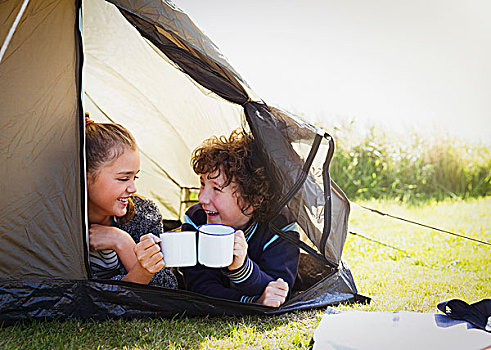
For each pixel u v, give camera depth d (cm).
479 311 192
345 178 529
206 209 207
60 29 163
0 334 169
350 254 310
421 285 248
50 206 168
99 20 223
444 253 314
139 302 183
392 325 183
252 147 206
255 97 194
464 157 554
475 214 441
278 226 207
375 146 546
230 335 178
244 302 192
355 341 170
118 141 187
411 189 533
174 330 178
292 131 198
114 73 238
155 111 252
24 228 168
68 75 164
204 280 202
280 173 195
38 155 166
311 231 205
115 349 165
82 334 172
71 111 165
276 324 190
